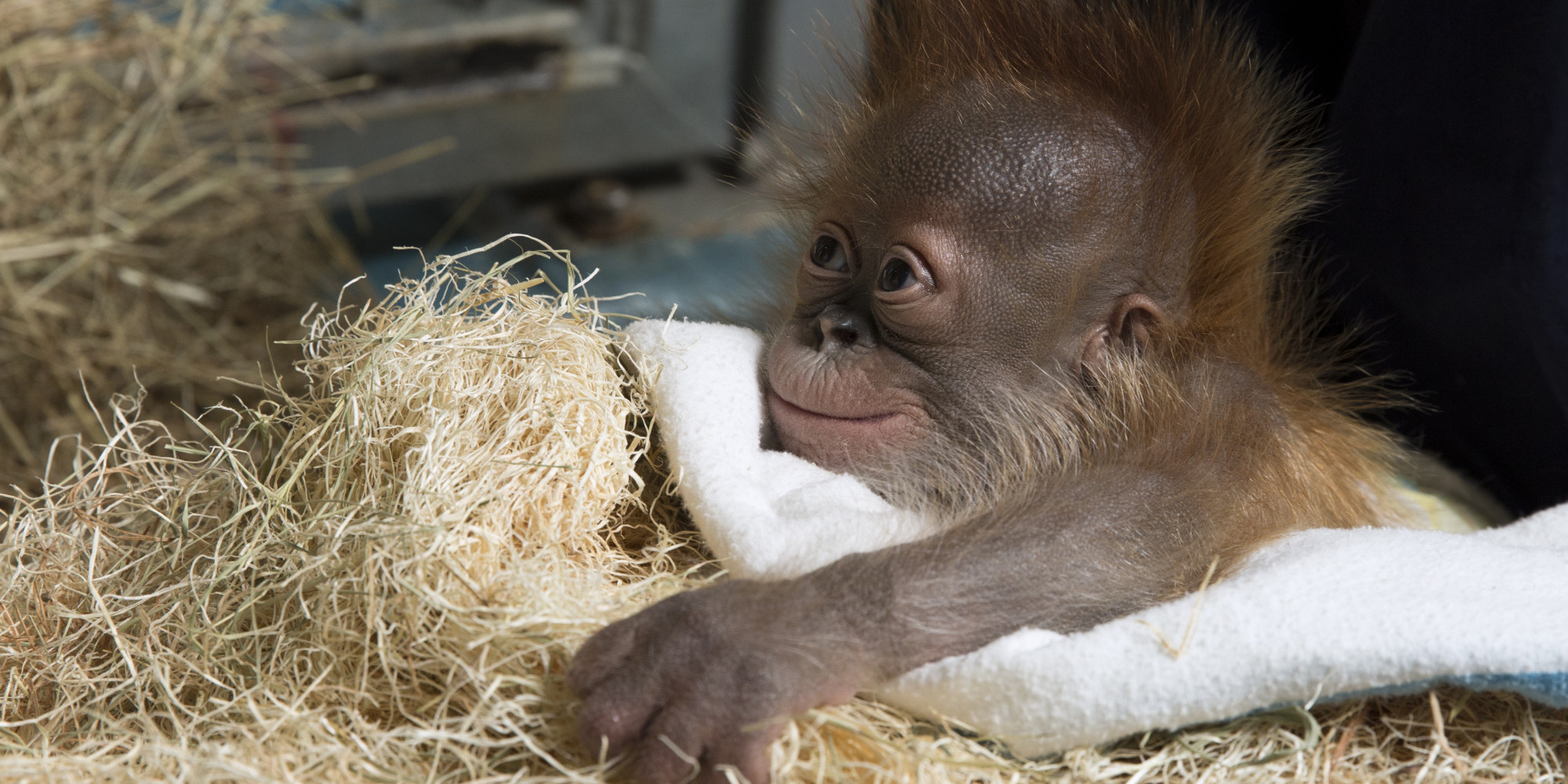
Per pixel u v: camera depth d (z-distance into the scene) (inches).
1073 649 26.4
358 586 27.1
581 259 48.8
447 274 29.9
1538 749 27.3
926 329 29.5
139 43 42.3
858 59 33.1
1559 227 30.3
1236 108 31.3
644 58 51.9
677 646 26.0
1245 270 31.1
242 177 43.7
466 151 50.2
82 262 40.2
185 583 28.0
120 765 26.8
